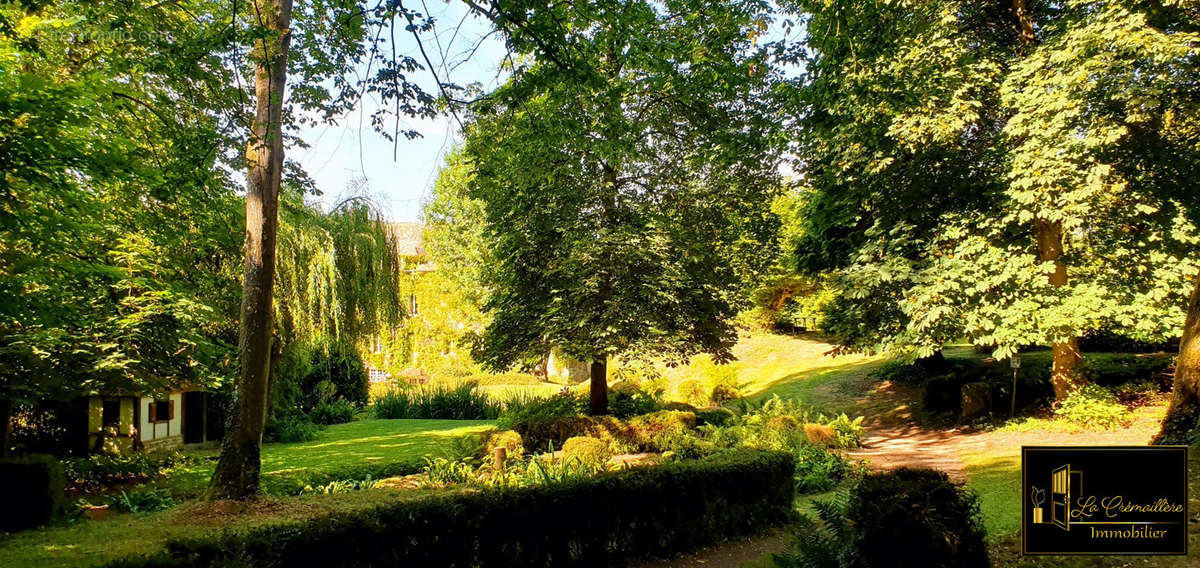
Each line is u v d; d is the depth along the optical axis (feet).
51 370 35.14
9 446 39.52
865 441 49.70
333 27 25.73
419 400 81.25
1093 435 38.73
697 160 46.83
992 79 41.27
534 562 19.01
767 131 44.06
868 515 14.23
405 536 16.60
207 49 24.00
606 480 21.07
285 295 51.72
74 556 19.40
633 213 49.88
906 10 42.34
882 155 41.93
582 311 48.03
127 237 39.11
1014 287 41.01
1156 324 37.06
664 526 22.00
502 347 54.13
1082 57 34.06
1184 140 37.42
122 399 46.93
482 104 26.66
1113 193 36.47
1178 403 26.78
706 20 37.11
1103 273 41.09
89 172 30.55
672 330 50.83
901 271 42.75
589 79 25.94
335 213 56.13
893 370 71.36
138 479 39.78
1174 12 34.01
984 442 42.68
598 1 26.55
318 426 65.98
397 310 59.00
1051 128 34.96
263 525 15.53
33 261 30.37
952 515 13.83
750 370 93.30
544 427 45.83
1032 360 57.98
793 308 98.89
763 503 25.23
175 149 30.42
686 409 54.95
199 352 42.29
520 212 50.83
